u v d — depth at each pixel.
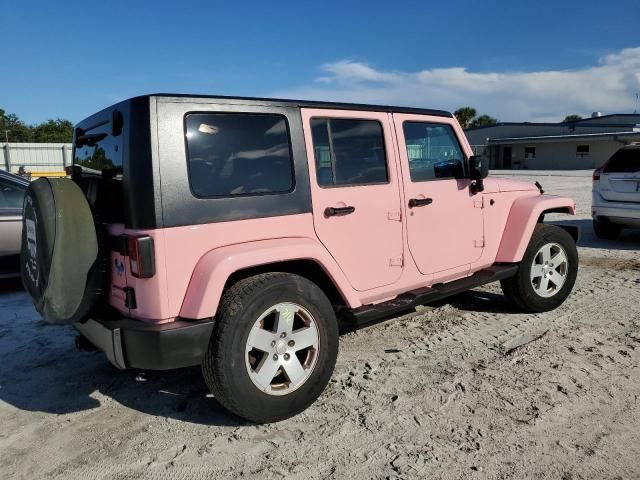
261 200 3.32
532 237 5.12
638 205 8.93
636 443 3.00
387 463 2.86
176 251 3.00
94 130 3.62
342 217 3.71
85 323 3.44
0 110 66.44
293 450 3.01
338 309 3.92
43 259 3.05
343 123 3.81
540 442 3.02
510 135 49.50
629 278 6.78
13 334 5.02
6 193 6.68
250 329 3.11
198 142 3.12
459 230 4.56
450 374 3.93
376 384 3.79
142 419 3.41
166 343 2.92
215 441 3.12
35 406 3.61
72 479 2.79
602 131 44.88
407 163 4.16
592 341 4.54
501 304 5.66
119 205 3.18
